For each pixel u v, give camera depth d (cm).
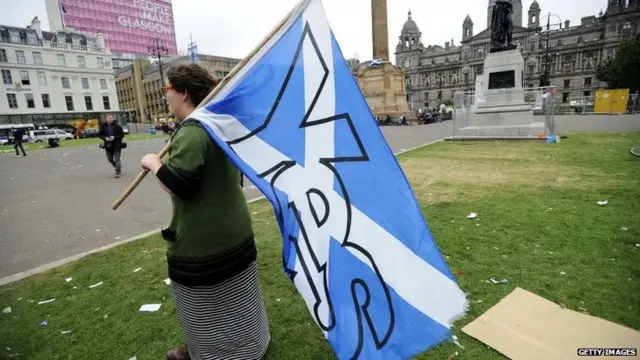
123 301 294
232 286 179
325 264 175
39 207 643
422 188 615
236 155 159
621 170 664
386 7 3041
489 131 1394
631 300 253
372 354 172
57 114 5594
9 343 247
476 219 439
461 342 220
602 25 7669
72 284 329
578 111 4178
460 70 9300
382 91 3116
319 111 185
